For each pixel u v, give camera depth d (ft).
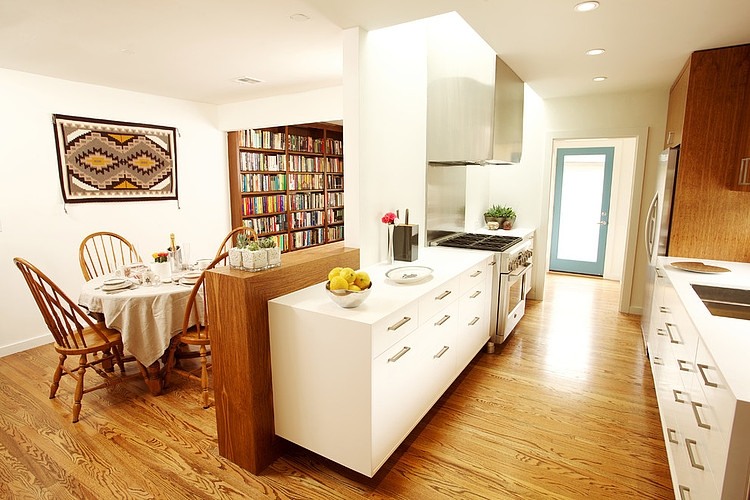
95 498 6.18
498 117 10.85
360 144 8.41
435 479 6.57
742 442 3.72
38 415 8.43
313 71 11.74
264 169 18.17
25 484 6.48
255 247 6.67
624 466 6.84
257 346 6.52
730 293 7.47
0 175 11.13
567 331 13.12
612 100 14.52
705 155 9.66
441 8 7.31
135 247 14.38
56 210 12.26
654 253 10.66
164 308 8.69
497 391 9.34
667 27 8.25
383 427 6.26
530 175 16.30
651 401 8.89
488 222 15.94
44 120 11.90
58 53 9.79
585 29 8.46
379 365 5.96
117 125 13.60
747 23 7.97
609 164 19.72
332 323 5.99
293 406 6.71
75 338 8.73
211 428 7.99
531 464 6.90
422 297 7.13
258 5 7.12
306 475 6.70
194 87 13.65
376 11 7.41
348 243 8.93
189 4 7.08
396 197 10.15
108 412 8.55
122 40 8.91
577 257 21.30
